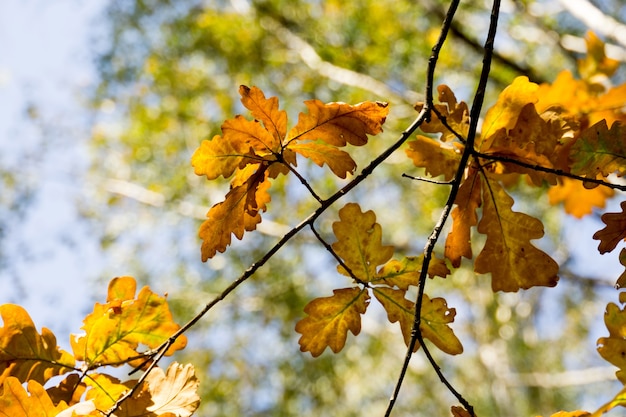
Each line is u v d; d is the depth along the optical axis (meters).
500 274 1.38
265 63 5.54
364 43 4.80
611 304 1.23
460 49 4.88
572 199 2.23
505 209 1.39
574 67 4.62
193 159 1.23
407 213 6.29
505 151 1.41
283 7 5.34
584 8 3.59
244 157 1.25
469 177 1.40
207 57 5.93
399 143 1.20
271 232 5.61
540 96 1.85
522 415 7.95
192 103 5.98
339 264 1.33
